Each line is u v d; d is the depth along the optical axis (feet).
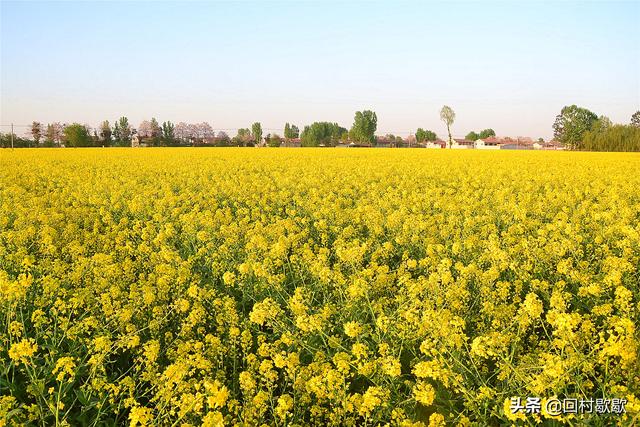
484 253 28.45
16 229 40.37
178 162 109.81
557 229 36.45
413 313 18.49
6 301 19.10
